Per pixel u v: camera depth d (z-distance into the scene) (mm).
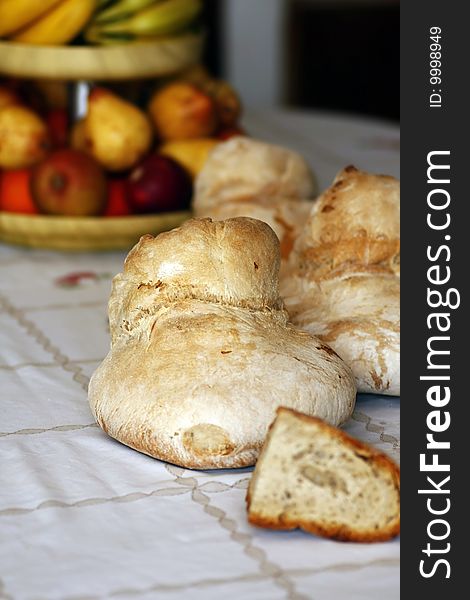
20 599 1160
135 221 1792
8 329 1591
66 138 1890
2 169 1851
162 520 1239
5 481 1290
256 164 1684
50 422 1383
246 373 1296
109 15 1854
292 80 4180
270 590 1167
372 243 1465
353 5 4059
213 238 1350
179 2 1892
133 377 1319
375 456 1216
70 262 1814
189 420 1280
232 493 1271
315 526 1217
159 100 1888
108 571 1185
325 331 1415
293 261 1520
